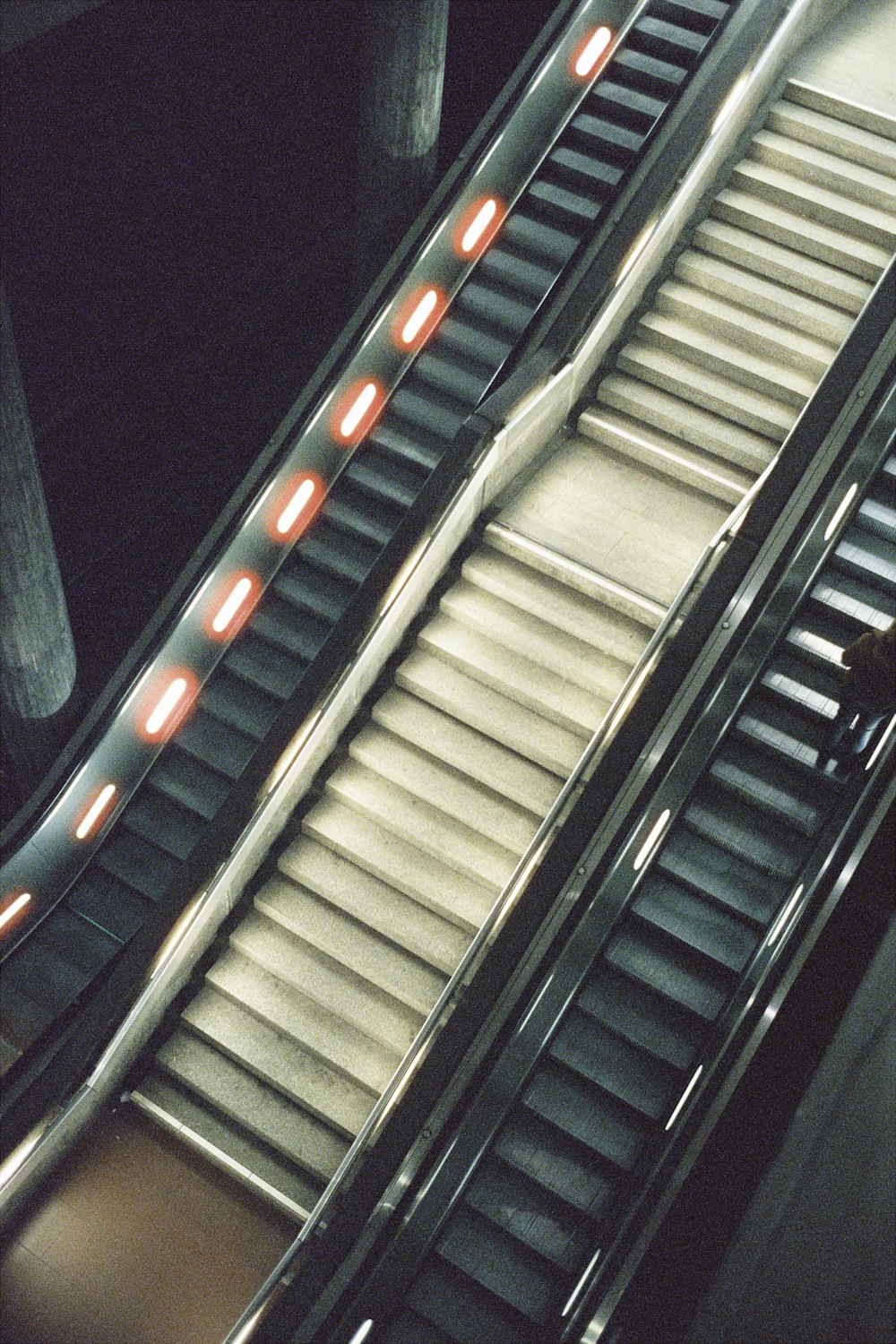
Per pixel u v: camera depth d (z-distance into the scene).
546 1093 7.93
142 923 10.84
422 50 11.97
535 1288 7.52
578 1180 7.74
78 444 13.91
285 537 11.29
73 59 12.83
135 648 11.85
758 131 10.94
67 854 10.98
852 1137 6.15
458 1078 7.51
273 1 14.16
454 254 11.45
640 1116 7.84
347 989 9.09
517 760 9.32
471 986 7.28
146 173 13.91
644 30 11.69
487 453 9.08
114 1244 8.58
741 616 8.12
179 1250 8.56
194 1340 8.27
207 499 14.71
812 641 8.55
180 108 13.91
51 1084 8.48
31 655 10.95
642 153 11.03
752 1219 6.30
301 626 11.20
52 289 13.44
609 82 11.70
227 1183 8.84
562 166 11.52
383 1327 7.30
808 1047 7.62
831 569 8.70
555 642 9.47
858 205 10.52
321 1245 6.86
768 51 10.33
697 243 10.62
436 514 8.86
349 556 11.25
